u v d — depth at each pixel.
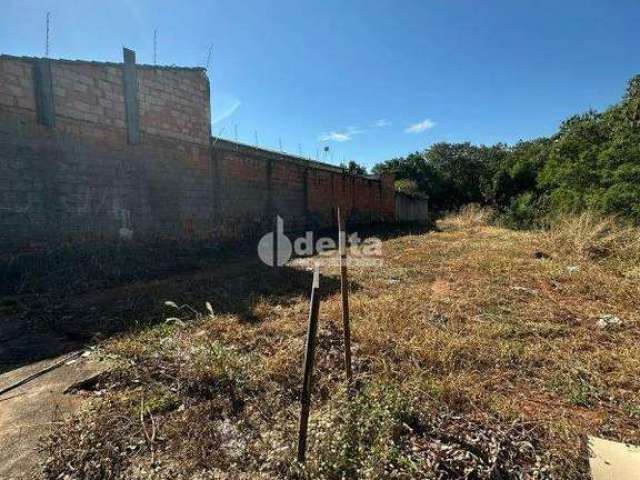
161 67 7.05
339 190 14.04
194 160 7.80
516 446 1.85
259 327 3.47
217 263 7.15
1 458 1.84
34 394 2.44
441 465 1.72
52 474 1.73
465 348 2.92
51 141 5.46
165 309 4.03
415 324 3.42
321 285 5.06
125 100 6.46
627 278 4.98
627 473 1.67
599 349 2.96
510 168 21.48
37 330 3.58
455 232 12.17
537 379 2.54
